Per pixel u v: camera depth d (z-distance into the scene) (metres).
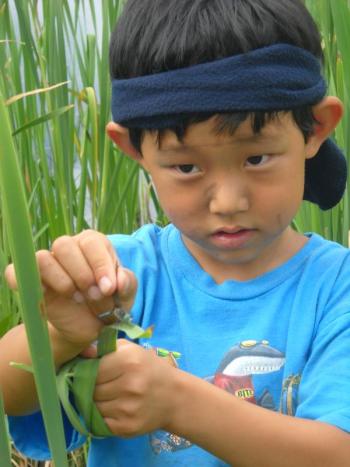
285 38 0.98
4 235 1.61
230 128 0.93
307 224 1.47
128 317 0.88
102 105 1.60
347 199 1.43
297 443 0.94
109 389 0.91
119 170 1.59
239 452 0.94
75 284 0.88
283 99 0.94
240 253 0.99
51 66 1.59
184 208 0.97
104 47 1.60
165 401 0.92
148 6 1.00
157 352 1.05
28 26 1.58
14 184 0.75
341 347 0.99
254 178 0.96
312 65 1.00
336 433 0.95
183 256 1.08
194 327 1.05
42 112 1.65
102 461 1.06
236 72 0.94
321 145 1.10
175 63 0.96
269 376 1.03
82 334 0.89
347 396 0.97
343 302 1.02
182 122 0.94
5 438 0.80
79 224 1.62
